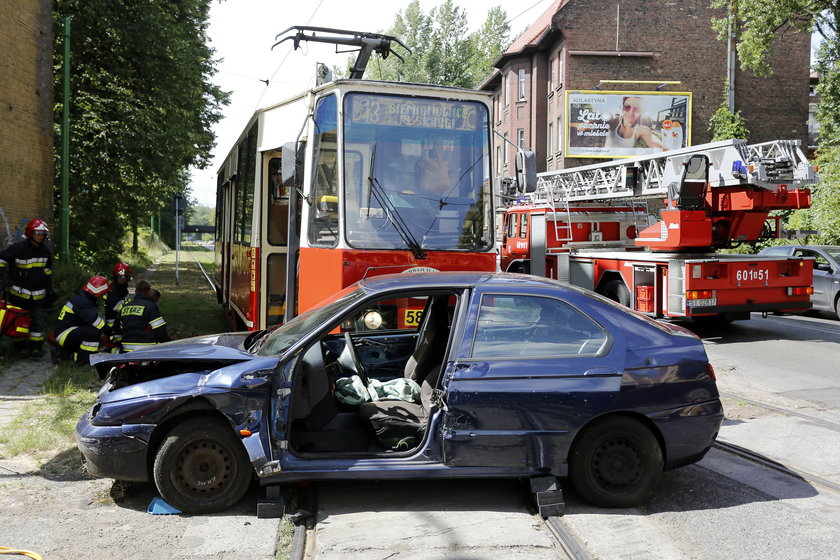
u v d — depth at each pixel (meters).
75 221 22.77
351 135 7.74
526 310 5.04
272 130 9.30
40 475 5.61
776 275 13.16
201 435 4.83
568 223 16.95
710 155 13.25
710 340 13.06
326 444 5.11
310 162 8.00
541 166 37.50
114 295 9.34
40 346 10.53
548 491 4.82
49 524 4.67
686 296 12.72
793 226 22.22
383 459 4.81
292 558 4.15
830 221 21.25
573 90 32.41
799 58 32.91
